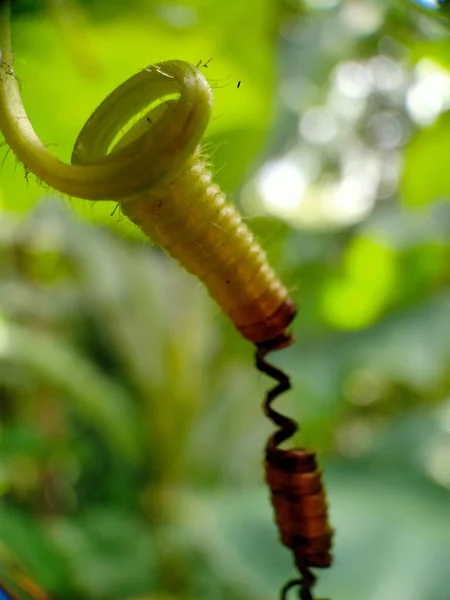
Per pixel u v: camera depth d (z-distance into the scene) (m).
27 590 0.10
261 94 0.14
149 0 0.12
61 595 0.17
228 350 0.23
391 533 0.16
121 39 0.12
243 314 0.07
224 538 0.17
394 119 0.28
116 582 0.18
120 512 0.21
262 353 0.07
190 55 0.13
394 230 0.21
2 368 0.23
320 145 0.28
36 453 0.21
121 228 0.09
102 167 0.05
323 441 0.23
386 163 0.29
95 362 0.24
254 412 0.24
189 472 0.22
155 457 0.22
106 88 0.12
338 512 0.17
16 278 0.24
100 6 0.12
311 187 0.25
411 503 0.18
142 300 0.23
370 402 0.26
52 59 0.11
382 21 0.17
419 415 0.22
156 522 0.21
